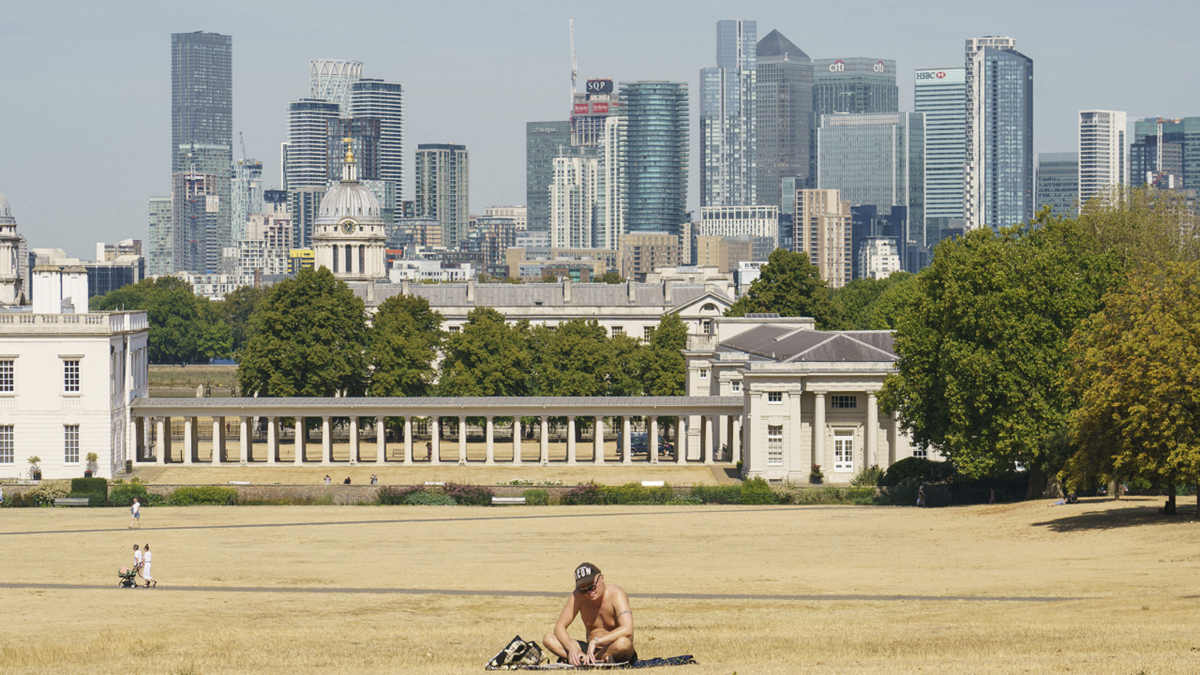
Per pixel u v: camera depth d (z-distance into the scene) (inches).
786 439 5073.8
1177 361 3002.0
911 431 5027.1
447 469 5634.8
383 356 6702.8
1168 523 3095.5
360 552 3329.2
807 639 1856.5
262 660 1787.6
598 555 3211.1
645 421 6732.3
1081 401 3353.8
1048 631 1846.7
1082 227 4918.8
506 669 1323.8
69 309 5605.3
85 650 1963.6
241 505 4490.7
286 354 6417.3
